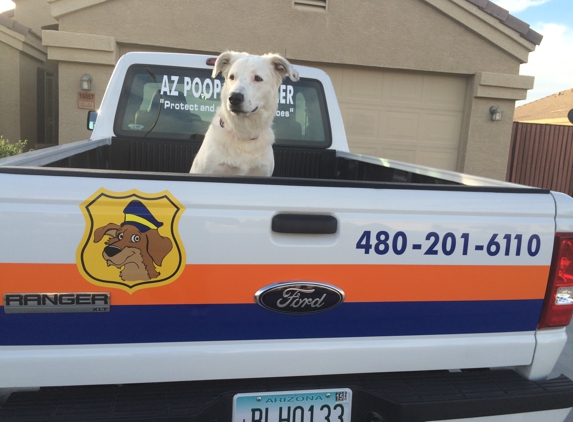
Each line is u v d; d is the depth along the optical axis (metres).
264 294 1.71
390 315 1.82
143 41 8.45
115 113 3.81
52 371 1.62
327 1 8.88
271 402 1.78
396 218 1.77
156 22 8.43
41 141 11.50
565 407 1.91
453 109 9.95
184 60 3.87
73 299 1.60
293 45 8.94
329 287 1.75
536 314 1.93
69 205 1.56
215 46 8.70
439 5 9.13
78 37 8.16
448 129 10.01
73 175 1.57
